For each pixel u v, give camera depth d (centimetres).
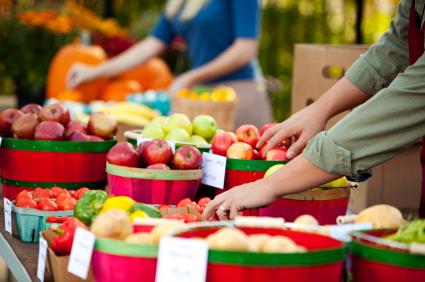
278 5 873
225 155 348
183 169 335
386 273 218
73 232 258
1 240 326
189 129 377
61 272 255
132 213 282
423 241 223
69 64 732
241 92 616
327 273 214
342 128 258
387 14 846
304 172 265
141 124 555
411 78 251
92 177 383
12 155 375
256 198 270
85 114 607
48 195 343
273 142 330
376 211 246
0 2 782
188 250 211
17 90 777
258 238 220
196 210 294
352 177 264
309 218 246
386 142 254
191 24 615
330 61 421
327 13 859
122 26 938
